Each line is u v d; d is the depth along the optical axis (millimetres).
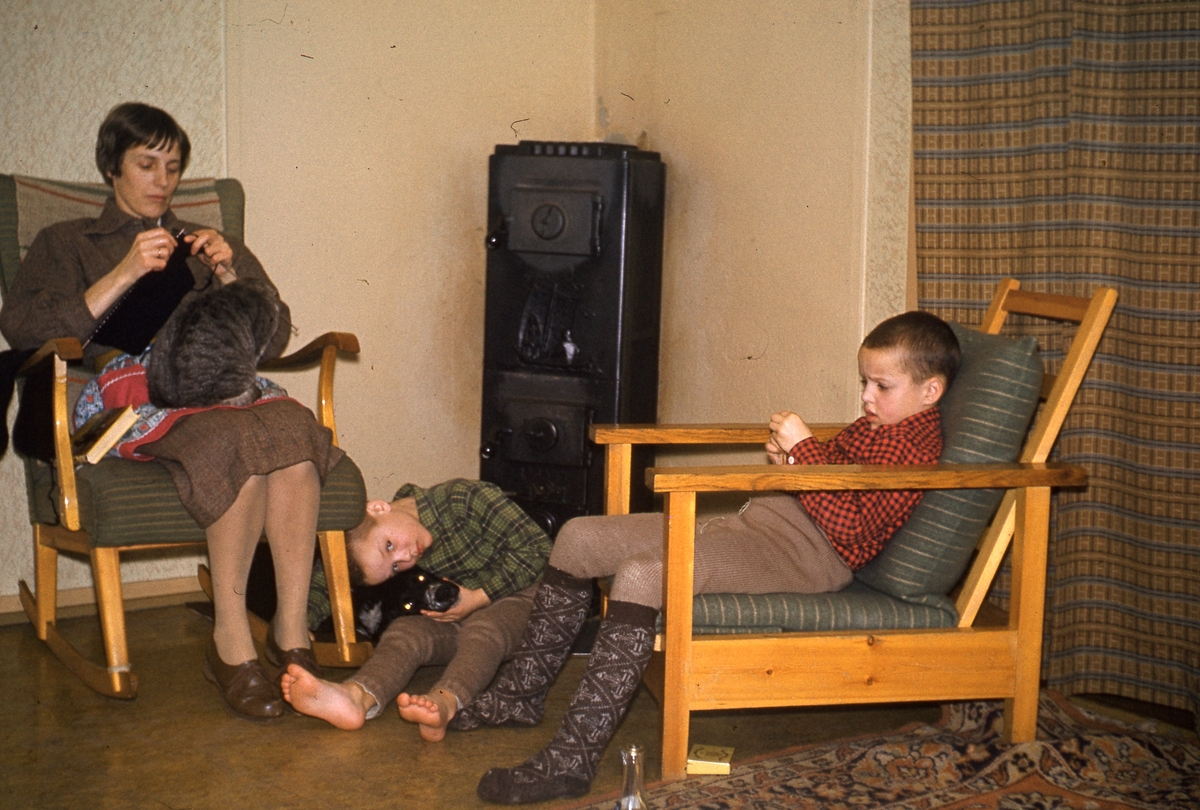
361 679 2148
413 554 2416
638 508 3318
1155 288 2240
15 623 2789
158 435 2156
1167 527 2264
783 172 3004
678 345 3416
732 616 1922
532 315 3182
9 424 2797
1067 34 2293
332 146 3184
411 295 3387
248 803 1832
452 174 3426
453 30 3371
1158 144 2219
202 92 2967
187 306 2199
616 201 3080
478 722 2135
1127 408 2303
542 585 2133
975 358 2072
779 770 1953
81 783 1892
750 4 3080
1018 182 2389
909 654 1969
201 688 2346
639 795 1357
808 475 1848
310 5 3100
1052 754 1960
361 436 3334
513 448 3242
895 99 2703
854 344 2809
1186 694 2270
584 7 3631
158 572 3010
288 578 2223
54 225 2486
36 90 2758
